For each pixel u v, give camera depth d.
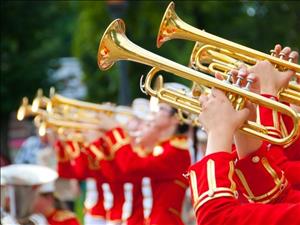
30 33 24.55
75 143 8.80
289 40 18.08
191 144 8.61
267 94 4.39
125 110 8.49
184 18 18.98
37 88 24.48
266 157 4.25
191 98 4.54
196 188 3.95
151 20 19.17
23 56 24.31
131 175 7.61
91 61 22.25
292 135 4.04
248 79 4.21
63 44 29.95
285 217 3.85
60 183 9.06
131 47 4.68
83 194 13.32
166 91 4.56
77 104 8.52
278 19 18.17
